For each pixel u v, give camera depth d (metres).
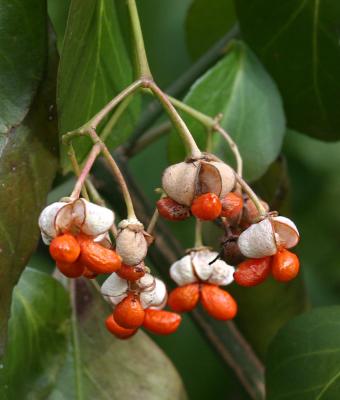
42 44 0.26
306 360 0.28
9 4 0.26
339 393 0.28
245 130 0.30
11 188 0.26
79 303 0.30
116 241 0.25
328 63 0.31
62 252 0.24
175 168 0.25
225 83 0.31
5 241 0.26
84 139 0.27
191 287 0.27
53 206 0.24
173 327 0.25
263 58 0.31
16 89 0.26
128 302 0.25
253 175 0.30
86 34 0.27
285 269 0.25
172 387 0.30
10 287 0.26
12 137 0.26
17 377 0.28
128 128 0.29
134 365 0.30
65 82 0.26
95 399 0.29
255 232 0.25
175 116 0.26
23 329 0.29
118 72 0.28
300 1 0.31
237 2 0.31
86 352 0.30
